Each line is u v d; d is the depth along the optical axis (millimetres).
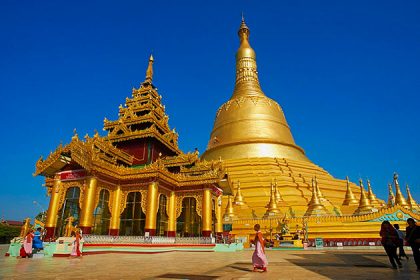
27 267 13914
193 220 33281
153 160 33625
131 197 28703
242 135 60500
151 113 35188
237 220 42719
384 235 13641
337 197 50250
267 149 57969
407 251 27922
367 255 22516
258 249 12773
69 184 26469
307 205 44750
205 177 30609
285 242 36281
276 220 40594
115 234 27281
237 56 74188
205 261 17766
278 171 52125
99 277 10883
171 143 37406
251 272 12273
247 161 54844
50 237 25203
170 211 30281
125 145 34688
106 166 27094
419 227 12672
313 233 39000
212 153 62125
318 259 18969
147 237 25516
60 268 13609
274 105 65812
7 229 49250
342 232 37906
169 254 24453
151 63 42062
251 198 47188
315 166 58719
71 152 24266
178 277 10883
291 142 63406
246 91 68188
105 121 36125
